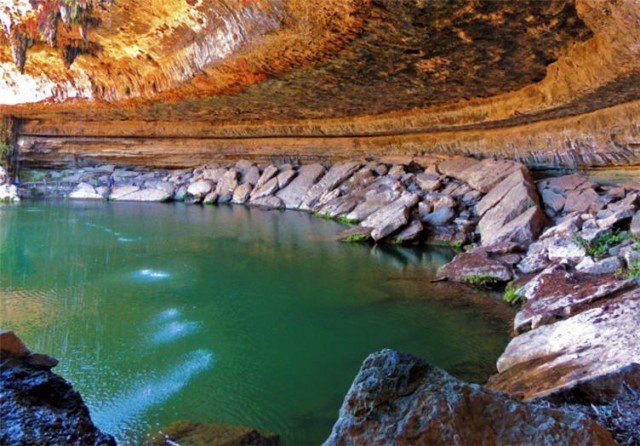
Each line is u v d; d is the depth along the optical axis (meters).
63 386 3.11
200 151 25.50
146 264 12.02
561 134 13.42
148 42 13.64
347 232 15.14
